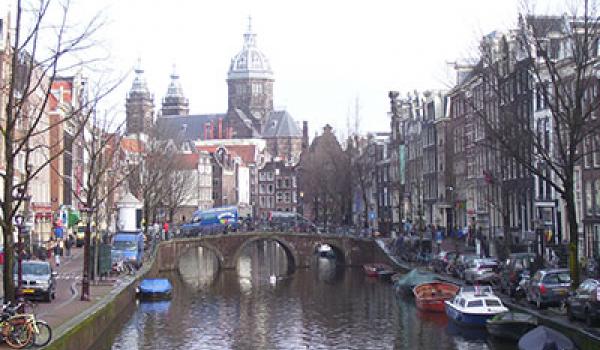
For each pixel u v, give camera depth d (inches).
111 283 2046.0
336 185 4333.2
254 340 1686.8
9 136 1176.2
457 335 1637.6
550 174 2395.4
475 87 2908.5
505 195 2116.1
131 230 2970.0
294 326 1861.5
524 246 2343.8
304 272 3422.7
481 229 2842.0
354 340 1657.2
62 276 2144.4
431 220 3745.1
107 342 1584.6
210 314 2060.8
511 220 2719.0
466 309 1641.2
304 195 5689.0
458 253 2386.8
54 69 1182.9
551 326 1364.4
